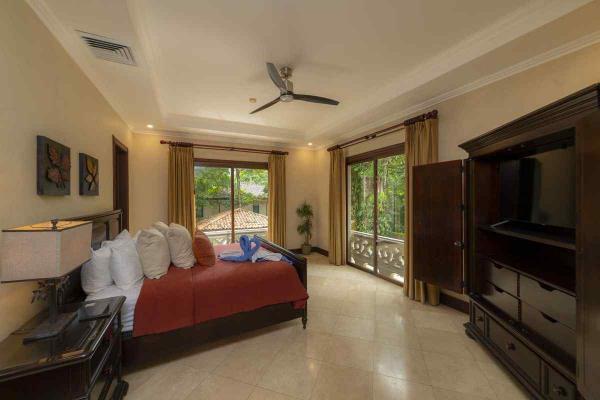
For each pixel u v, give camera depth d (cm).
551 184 180
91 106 242
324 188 573
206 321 212
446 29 210
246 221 545
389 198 408
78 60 209
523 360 172
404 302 326
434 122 305
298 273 274
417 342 236
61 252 117
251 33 212
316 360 211
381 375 193
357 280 413
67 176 188
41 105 158
